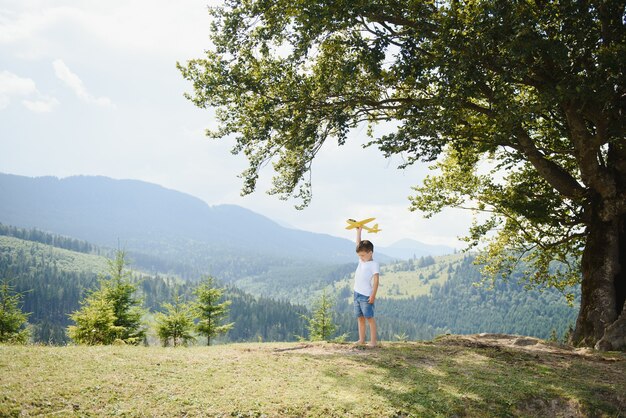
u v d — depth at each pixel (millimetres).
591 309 13648
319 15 11938
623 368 9492
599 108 12469
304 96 14375
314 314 40969
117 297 30750
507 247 21844
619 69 11305
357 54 13617
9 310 31938
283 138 15578
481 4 11391
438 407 6598
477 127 14547
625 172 14039
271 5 13523
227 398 6074
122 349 8250
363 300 9859
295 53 13352
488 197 19688
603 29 12156
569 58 11938
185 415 5531
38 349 7578
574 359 10078
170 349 8758
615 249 13898
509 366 8977
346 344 9914
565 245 19797
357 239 10148
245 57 14914
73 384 5938
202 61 15008
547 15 11609
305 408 6062
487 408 6867
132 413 5398
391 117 16000
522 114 11562
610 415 7250
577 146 13555
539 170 14531
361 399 6520
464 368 8523
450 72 11406
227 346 9648
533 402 7363
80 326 26969
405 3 12312
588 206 14992
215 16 14492
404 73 12164
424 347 10117
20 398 5344
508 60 11727
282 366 7699
